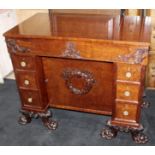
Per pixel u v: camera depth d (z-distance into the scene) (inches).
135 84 63.0
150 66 89.4
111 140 74.0
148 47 56.1
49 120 80.4
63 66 71.6
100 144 72.8
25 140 76.0
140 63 59.2
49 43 63.9
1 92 102.0
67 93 76.9
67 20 76.5
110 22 72.5
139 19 74.4
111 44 58.7
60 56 65.1
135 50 57.6
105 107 75.1
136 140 72.1
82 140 74.7
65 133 77.9
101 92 72.5
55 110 89.1
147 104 86.6
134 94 64.9
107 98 73.0
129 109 68.1
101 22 72.8
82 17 78.7
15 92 101.6
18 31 67.9
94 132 77.7
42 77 74.7
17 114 88.2
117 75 63.3
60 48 63.8
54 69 73.4
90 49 61.4
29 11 100.7
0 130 80.7
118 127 71.2
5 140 76.2
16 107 92.0
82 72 70.3
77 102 77.5
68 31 66.2
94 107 76.5
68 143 73.9
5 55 109.5
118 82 64.4
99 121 82.4
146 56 57.6
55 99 80.0
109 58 61.2
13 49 68.6
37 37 63.5
